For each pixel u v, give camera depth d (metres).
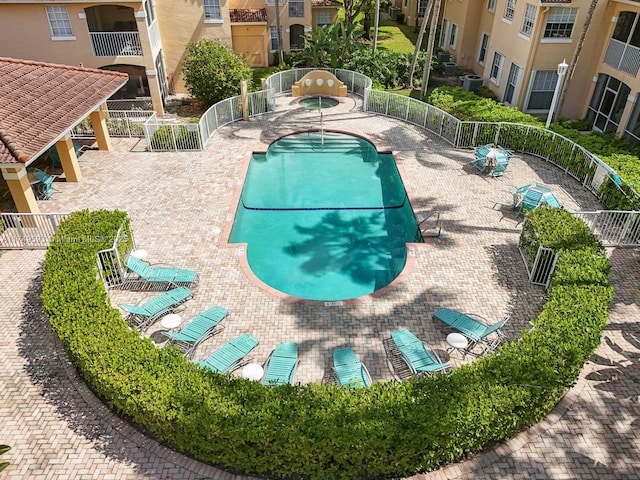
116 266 12.89
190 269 13.65
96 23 29.06
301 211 17.56
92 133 22.70
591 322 10.09
